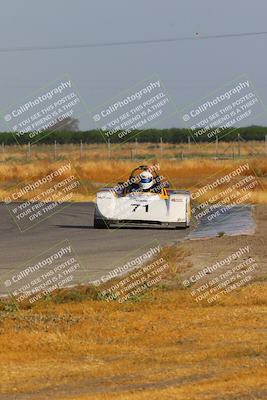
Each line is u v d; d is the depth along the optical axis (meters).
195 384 23.03
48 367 25.78
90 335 30.16
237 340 28.78
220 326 31.19
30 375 24.78
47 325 31.50
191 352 27.22
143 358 26.67
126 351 27.84
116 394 22.33
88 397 22.09
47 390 23.09
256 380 23.27
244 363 25.41
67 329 30.89
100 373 24.89
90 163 153.25
